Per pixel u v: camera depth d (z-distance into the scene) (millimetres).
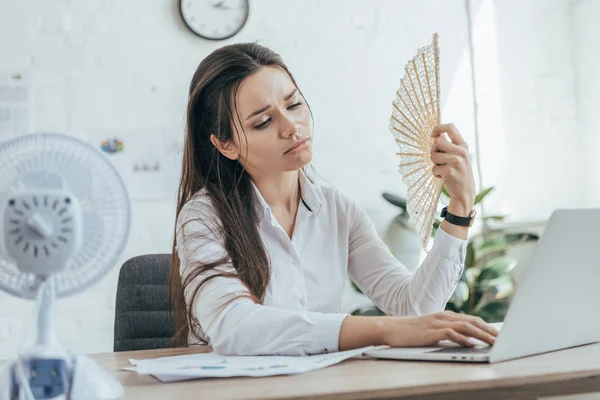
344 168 3328
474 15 3488
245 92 1323
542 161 3471
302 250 1478
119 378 854
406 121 1368
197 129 1448
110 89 3102
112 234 701
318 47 3342
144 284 1625
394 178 3375
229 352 980
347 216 1554
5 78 3010
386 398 682
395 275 1470
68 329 2938
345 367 841
